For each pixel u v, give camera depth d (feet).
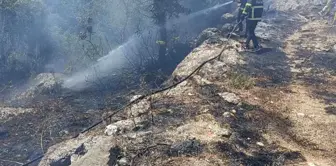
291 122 15.89
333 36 32.42
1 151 18.16
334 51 28.17
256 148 13.08
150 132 14.10
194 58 25.04
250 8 26.55
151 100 17.90
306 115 16.63
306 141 14.12
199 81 20.34
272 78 22.12
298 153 12.94
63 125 20.72
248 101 17.70
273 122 15.57
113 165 11.79
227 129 14.25
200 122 14.93
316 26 36.60
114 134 14.29
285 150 13.03
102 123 16.99
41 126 20.84
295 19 40.34
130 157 12.18
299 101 18.44
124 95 24.88
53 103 24.47
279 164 12.01
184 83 20.35
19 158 17.49
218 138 13.39
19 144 18.88
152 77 28.04
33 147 18.45
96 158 11.88
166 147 12.73
